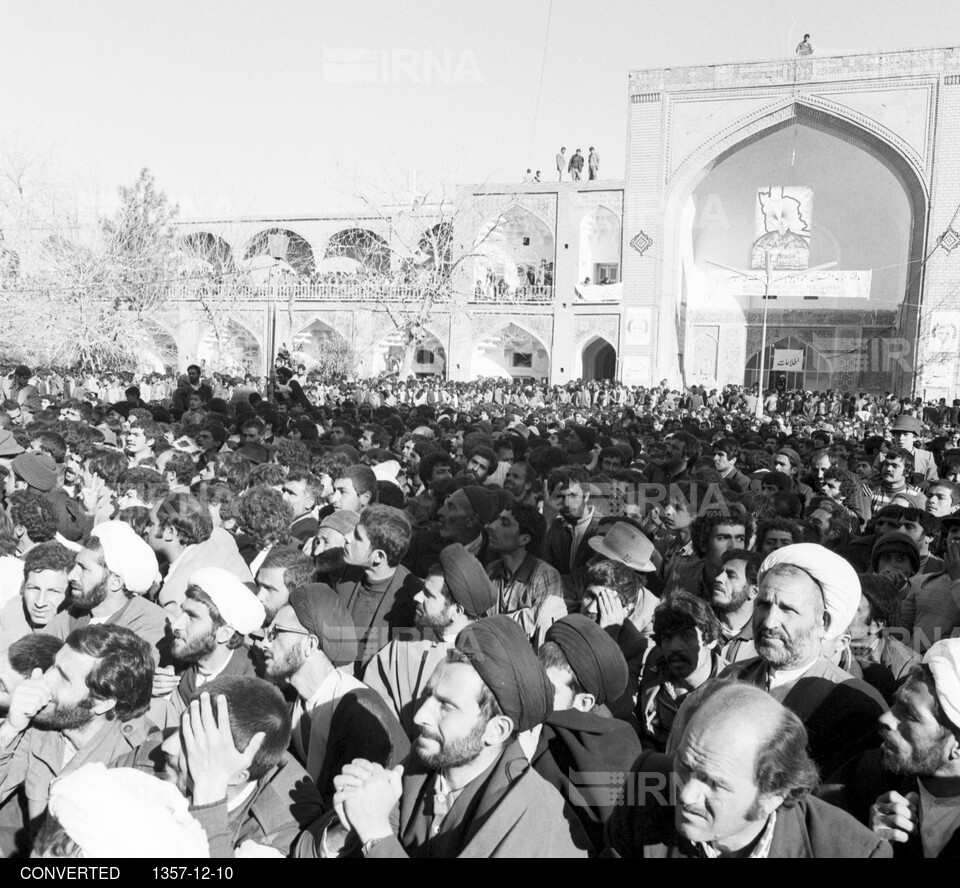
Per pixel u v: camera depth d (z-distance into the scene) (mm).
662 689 3414
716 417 18922
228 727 2322
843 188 37500
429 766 2490
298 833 2576
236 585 3371
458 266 36219
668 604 3375
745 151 36969
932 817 2418
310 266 41125
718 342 38281
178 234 36062
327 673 3145
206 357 38000
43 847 1994
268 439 9766
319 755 3006
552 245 37031
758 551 4523
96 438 8297
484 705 2334
